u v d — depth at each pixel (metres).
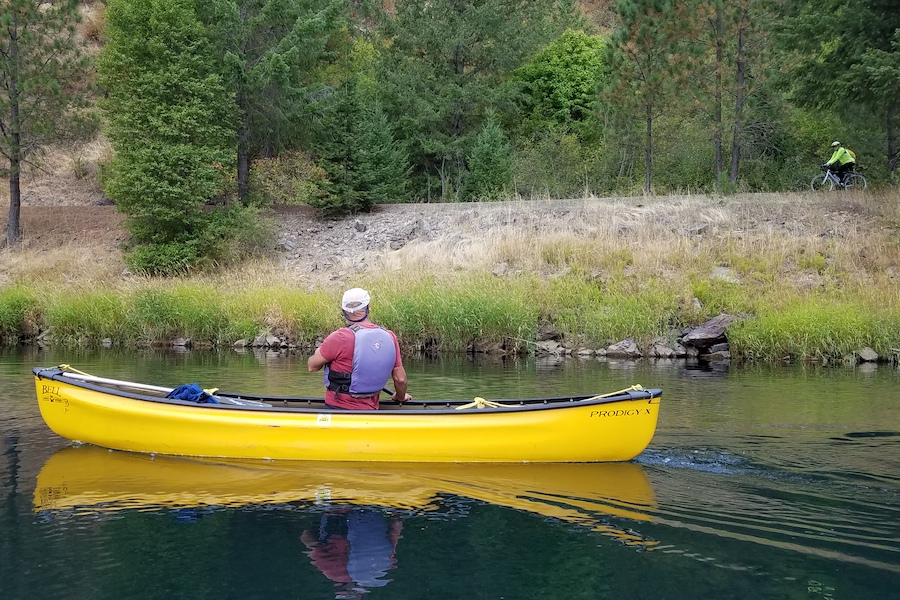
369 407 6.36
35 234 22.22
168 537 4.52
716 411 8.19
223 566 4.10
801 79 18.67
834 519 4.77
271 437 6.12
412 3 29.33
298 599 3.71
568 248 17.39
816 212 17.73
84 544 4.40
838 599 3.71
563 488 5.43
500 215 20.03
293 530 4.63
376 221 21.27
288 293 16.36
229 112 20.50
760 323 13.75
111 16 19.69
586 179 26.56
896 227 16.55
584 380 10.65
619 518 4.81
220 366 12.09
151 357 13.51
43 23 20.92
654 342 14.18
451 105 29.00
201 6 21.00
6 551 4.30
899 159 21.27
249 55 22.00
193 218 19.42
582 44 32.91
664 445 6.62
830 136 24.14
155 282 18.03
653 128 25.41
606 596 3.74
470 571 4.04
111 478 5.70
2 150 21.77
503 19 29.69
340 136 21.33
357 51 33.22
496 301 14.80
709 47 19.31
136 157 19.31
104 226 22.61
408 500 5.19
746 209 18.34
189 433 6.29
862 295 14.59
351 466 6.00
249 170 23.62
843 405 8.53
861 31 17.20
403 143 28.20
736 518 4.81
